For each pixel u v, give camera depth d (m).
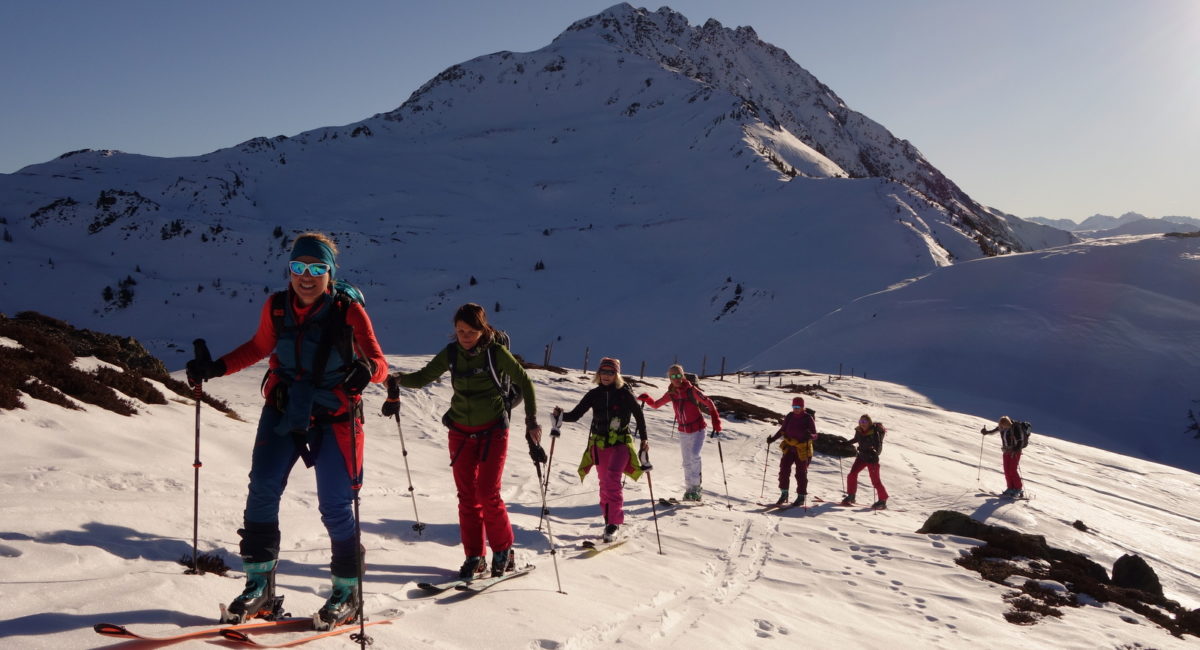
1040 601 8.16
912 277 128.62
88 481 6.20
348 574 3.62
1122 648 6.77
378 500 8.45
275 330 3.53
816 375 60.81
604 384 8.44
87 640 2.85
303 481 8.15
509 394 5.38
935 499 16.11
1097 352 79.50
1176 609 9.04
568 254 195.75
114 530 4.88
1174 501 25.05
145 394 11.81
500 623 4.23
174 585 3.79
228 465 8.79
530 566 5.84
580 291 162.00
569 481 12.48
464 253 199.12
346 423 3.56
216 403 15.14
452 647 3.73
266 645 3.17
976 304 95.25
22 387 8.84
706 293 141.12
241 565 4.89
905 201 177.12
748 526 10.28
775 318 122.56
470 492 5.37
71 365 11.66
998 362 79.56
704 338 120.69
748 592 6.72
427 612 4.25
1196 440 64.62
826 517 12.12
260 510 3.43
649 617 5.16
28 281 179.50
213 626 3.27
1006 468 17.16
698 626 5.16
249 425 13.55
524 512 9.57
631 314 137.62
